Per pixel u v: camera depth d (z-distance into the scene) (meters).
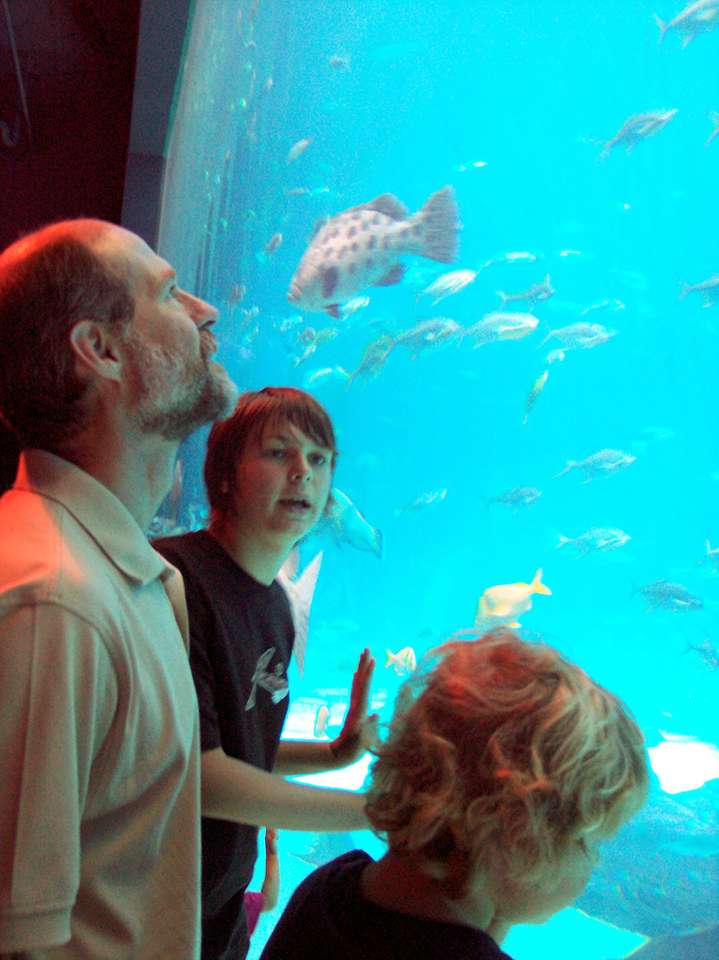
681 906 3.87
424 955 0.88
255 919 1.97
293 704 9.62
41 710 0.96
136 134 4.91
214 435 1.71
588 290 23.03
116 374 1.17
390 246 5.24
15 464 3.77
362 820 1.49
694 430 21.89
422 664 1.03
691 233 22.62
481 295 24.00
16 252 1.17
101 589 1.06
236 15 6.58
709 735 9.52
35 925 0.94
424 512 23.64
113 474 1.20
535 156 23.44
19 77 5.09
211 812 1.47
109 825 1.08
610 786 0.89
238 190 10.11
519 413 23.92
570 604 19.09
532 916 0.92
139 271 1.18
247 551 1.67
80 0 5.20
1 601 0.98
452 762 0.90
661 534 21.19
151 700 1.09
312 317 18.80
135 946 1.11
